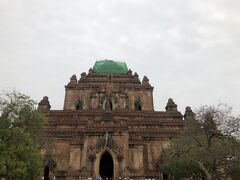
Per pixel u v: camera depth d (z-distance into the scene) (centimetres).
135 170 4938
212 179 3594
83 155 4878
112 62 8219
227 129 3697
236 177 3700
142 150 5141
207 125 3822
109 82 7400
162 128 5938
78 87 7138
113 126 5100
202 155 3712
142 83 7425
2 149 3281
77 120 5941
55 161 5159
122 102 6856
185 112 6519
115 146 4822
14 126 3584
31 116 3822
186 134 4112
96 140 4997
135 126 6034
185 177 4500
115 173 4622
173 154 4303
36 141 4116
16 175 3194
